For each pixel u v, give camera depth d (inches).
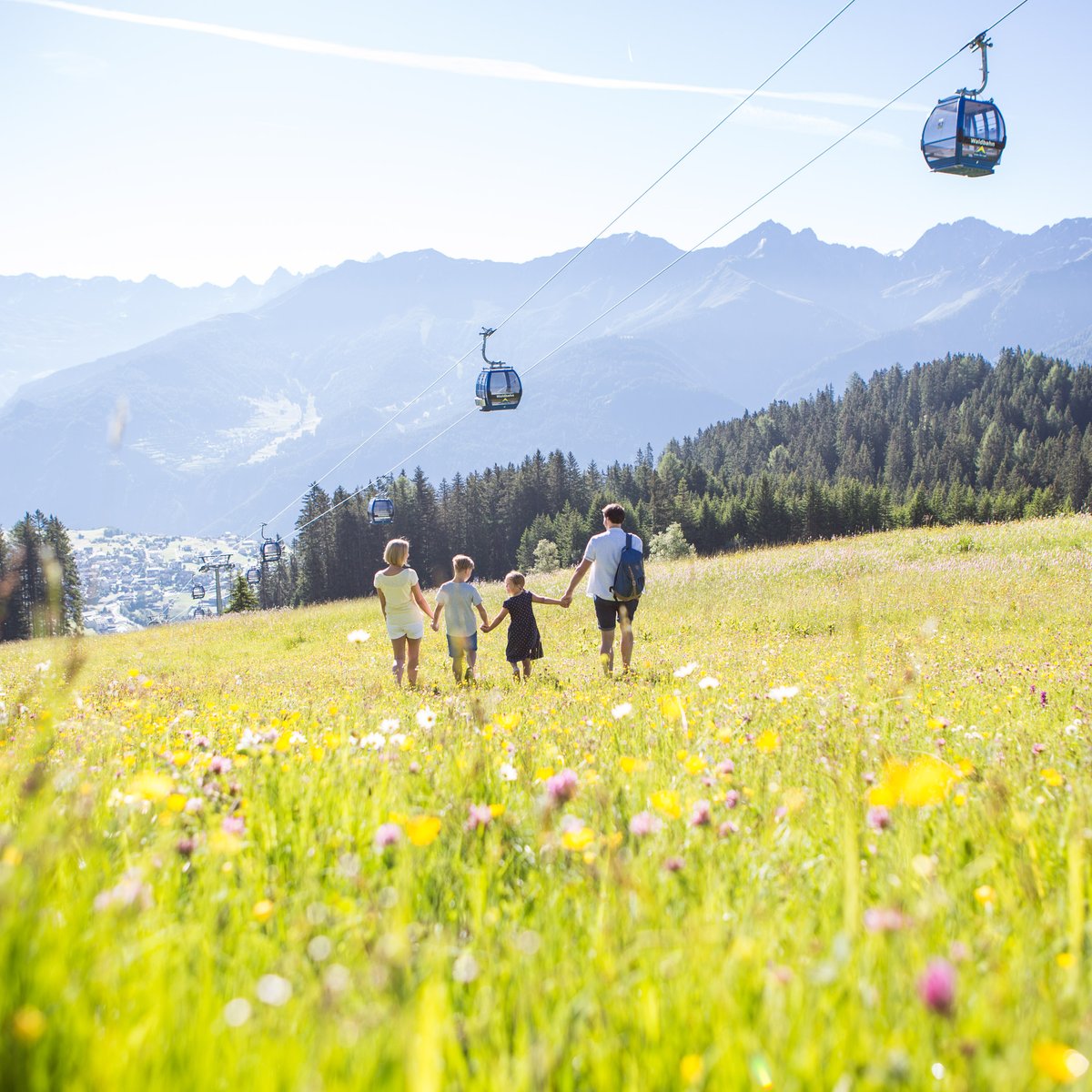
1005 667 406.9
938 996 55.2
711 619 824.9
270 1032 63.7
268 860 113.6
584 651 670.5
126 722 296.4
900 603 810.2
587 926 89.7
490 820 119.7
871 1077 53.7
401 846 101.0
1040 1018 63.1
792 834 120.6
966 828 121.6
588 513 6378.0
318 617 1331.2
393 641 517.3
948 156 823.7
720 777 150.3
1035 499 6259.8
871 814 117.1
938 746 191.9
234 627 1332.4
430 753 170.1
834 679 370.6
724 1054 58.2
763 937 81.4
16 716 247.6
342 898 94.1
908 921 77.6
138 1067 55.1
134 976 70.1
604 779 151.1
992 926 86.1
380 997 68.1
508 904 100.0
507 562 6555.1
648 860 104.7
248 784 145.7
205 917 87.6
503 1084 56.4
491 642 767.1
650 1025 64.2
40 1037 54.8
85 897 81.6
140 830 121.1
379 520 2546.8
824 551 1294.3
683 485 6304.1
